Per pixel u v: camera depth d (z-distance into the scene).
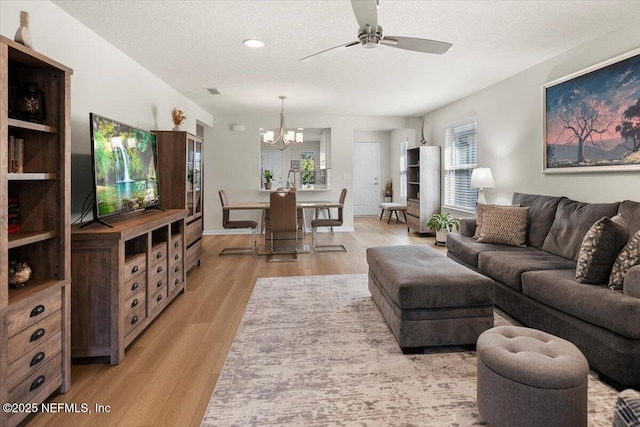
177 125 4.30
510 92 4.53
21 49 1.56
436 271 2.50
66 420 1.69
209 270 4.48
